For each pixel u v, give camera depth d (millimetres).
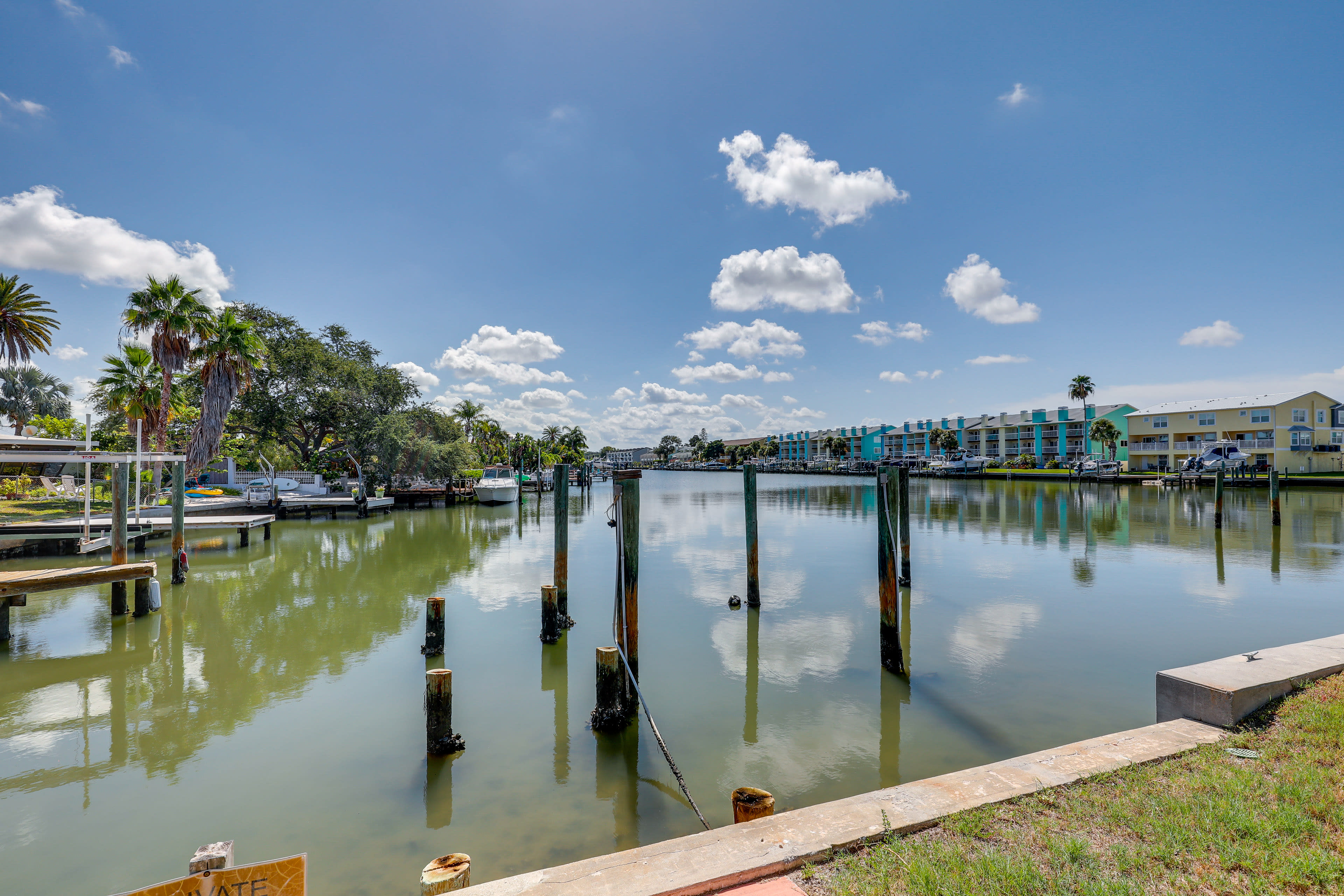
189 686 10367
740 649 11914
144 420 33531
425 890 3891
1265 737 5305
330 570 20203
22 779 7418
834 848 3908
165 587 17688
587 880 3598
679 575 19000
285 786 7215
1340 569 18297
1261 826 3951
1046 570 18594
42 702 9734
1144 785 4598
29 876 5691
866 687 9875
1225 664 6508
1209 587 16172
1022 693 9492
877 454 122375
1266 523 29047
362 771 7547
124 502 14758
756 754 7797
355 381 51031
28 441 29281
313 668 11172
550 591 12523
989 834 4035
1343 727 5309
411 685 10367
